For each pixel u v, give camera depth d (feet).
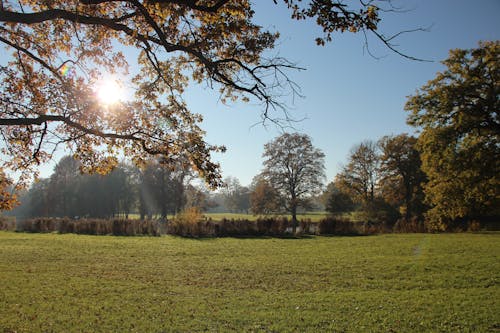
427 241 87.81
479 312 31.71
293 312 32.50
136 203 218.79
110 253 70.38
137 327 28.68
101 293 39.01
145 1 22.48
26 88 28.40
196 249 78.59
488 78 84.12
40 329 27.96
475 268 50.98
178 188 171.42
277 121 23.93
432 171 88.84
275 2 19.84
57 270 51.83
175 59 30.40
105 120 27.99
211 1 24.31
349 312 32.40
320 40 21.45
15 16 19.47
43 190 207.10
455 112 85.71
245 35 27.02
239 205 319.47
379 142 183.52
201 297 37.83
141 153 29.78
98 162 30.73
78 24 26.94
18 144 28.71
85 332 27.55
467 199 82.79
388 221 170.40
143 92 30.19
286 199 162.91
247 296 38.32
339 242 92.63
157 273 50.60
